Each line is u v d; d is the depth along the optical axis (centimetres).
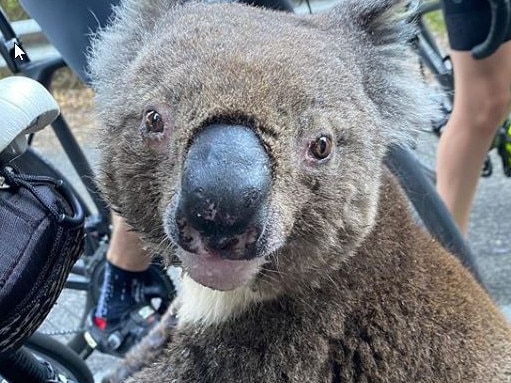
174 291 54
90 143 38
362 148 32
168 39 32
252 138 28
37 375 33
